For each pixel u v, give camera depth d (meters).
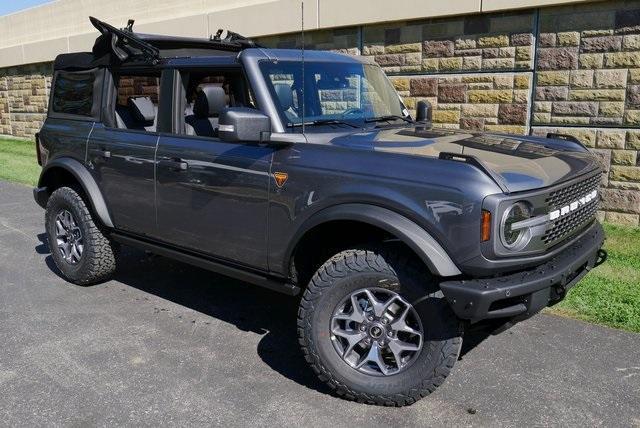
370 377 3.37
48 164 5.36
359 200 3.29
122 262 6.07
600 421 3.21
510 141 3.98
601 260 3.99
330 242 3.81
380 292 3.33
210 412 3.32
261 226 3.78
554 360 3.90
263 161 3.72
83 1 15.64
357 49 9.34
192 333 4.36
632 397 3.45
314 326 3.45
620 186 7.21
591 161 3.92
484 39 7.97
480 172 3.04
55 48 16.42
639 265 5.70
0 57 18.77
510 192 3.01
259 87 3.83
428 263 3.05
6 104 19.27
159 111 4.48
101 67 5.02
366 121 4.35
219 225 4.04
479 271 3.02
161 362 3.90
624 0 6.84
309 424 3.21
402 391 3.30
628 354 3.97
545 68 7.52
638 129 6.99
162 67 4.45
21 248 6.62
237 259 4.03
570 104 7.41
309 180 3.49
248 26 10.91
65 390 3.54
